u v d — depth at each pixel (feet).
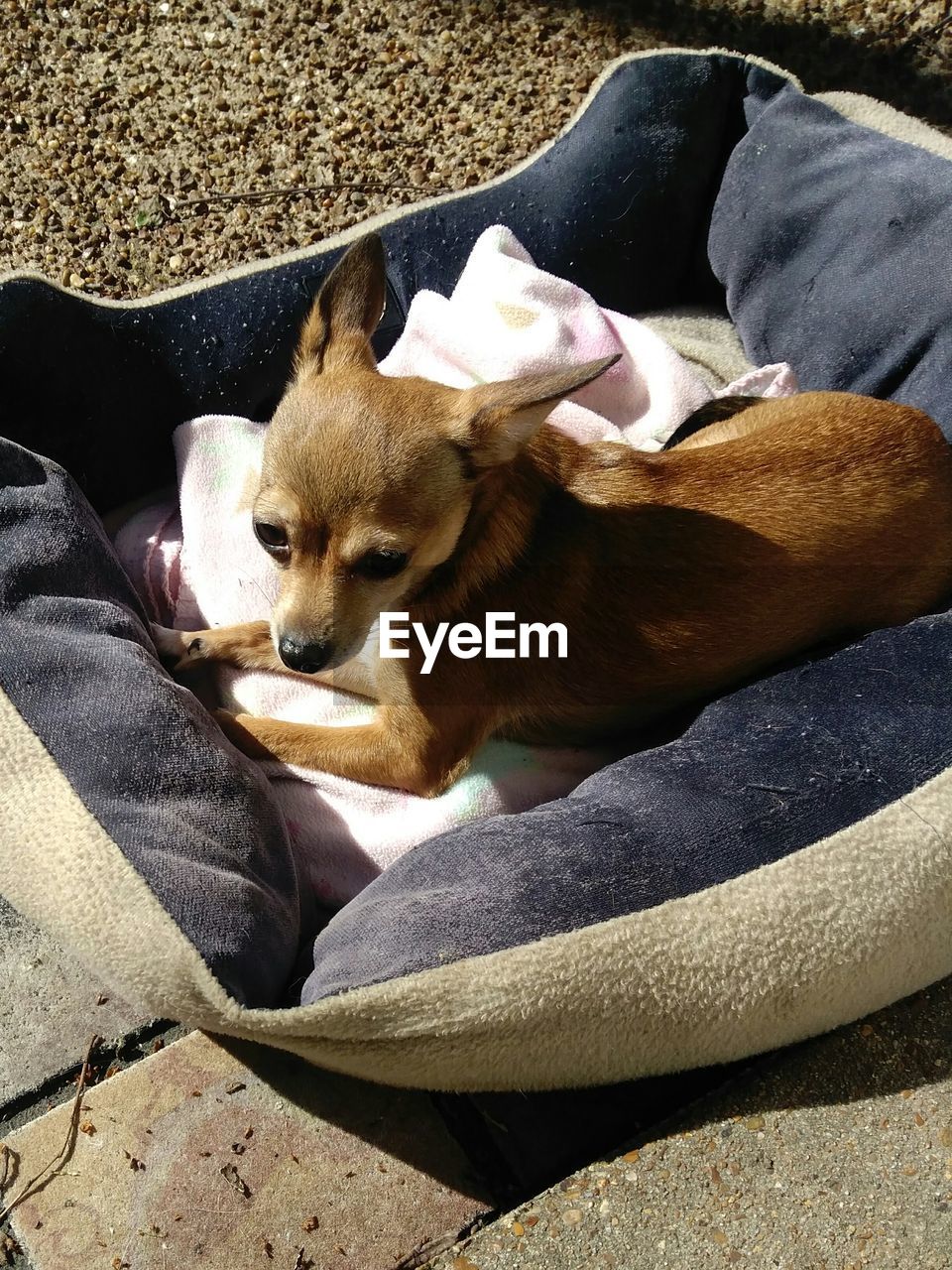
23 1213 1.56
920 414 1.92
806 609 1.82
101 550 1.89
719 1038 1.56
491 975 1.47
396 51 2.96
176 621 2.15
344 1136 1.61
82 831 1.53
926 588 1.89
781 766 1.62
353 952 1.53
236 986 1.48
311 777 1.90
